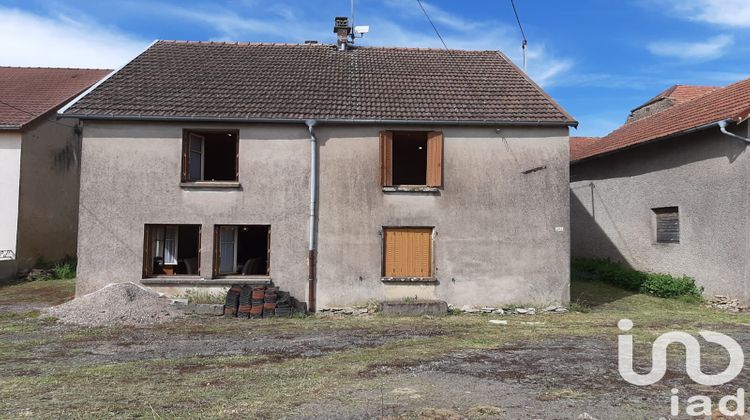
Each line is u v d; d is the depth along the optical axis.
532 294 11.95
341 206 12.02
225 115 11.83
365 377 6.40
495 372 6.63
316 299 11.82
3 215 15.84
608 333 9.35
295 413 5.06
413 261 12.05
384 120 11.93
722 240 12.34
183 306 11.26
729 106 12.78
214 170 15.40
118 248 11.75
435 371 6.69
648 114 22.30
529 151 12.19
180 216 11.88
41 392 5.75
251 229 13.20
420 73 14.76
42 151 17.12
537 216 12.10
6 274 15.45
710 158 12.76
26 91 18.89
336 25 16.88
